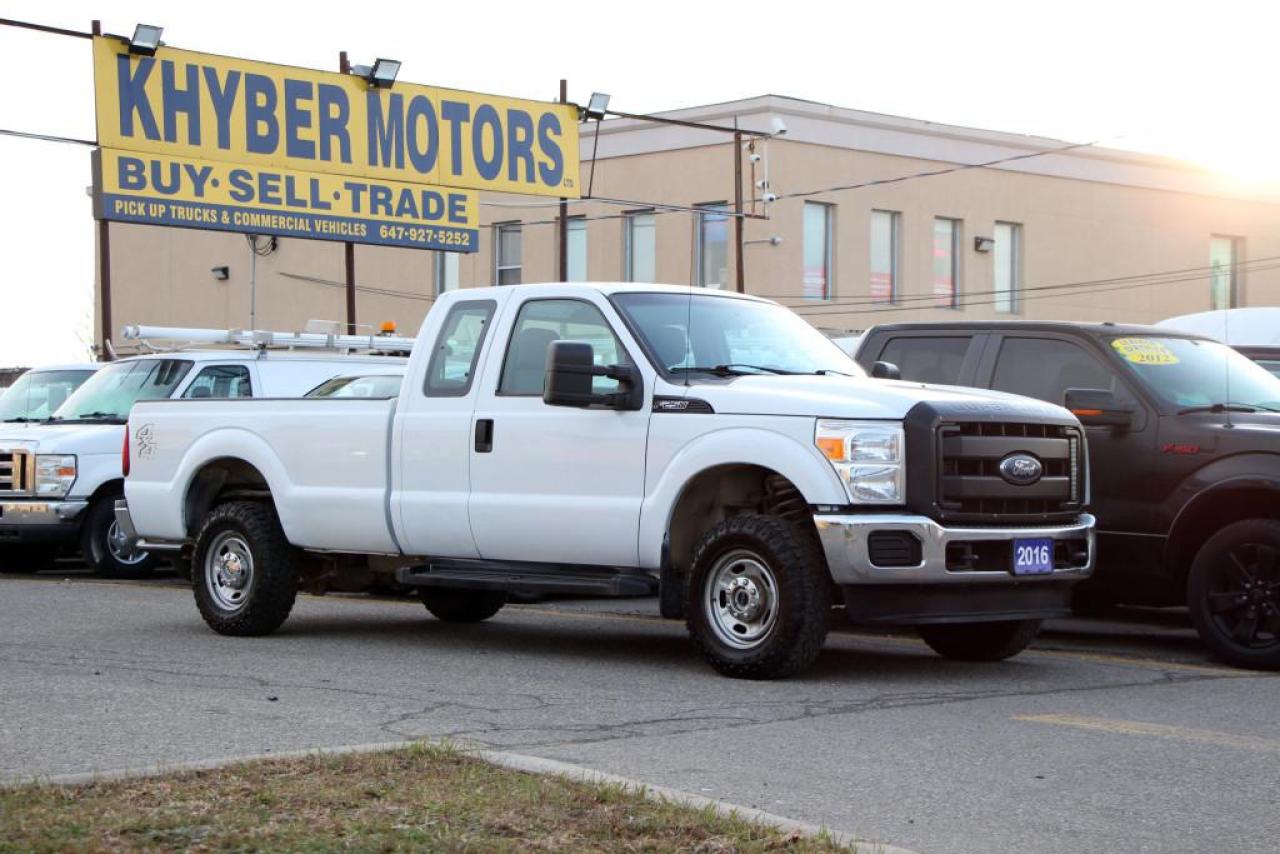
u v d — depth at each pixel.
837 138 37.22
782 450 8.79
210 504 11.67
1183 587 10.42
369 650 10.36
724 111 36.25
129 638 10.93
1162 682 9.17
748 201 35.84
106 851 4.97
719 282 36.41
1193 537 10.39
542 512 9.65
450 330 10.39
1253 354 13.12
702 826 5.41
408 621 12.19
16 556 18.64
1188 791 6.30
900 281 38.59
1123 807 6.04
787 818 5.74
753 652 8.87
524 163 28.75
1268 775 6.58
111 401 17.42
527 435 9.77
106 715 7.73
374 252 43.31
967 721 7.75
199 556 11.22
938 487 8.68
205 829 5.23
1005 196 40.66
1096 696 8.61
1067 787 6.35
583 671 9.38
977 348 11.59
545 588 9.73
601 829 5.35
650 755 6.87
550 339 9.91
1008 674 9.42
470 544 10.04
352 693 8.49
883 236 38.44
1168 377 10.78
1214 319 15.59
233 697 8.32
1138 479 10.49
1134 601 10.80
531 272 39.69
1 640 10.77
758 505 9.55
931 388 9.29
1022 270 41.09
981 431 8.88
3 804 5.56
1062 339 11.16
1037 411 9.20
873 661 9.98
